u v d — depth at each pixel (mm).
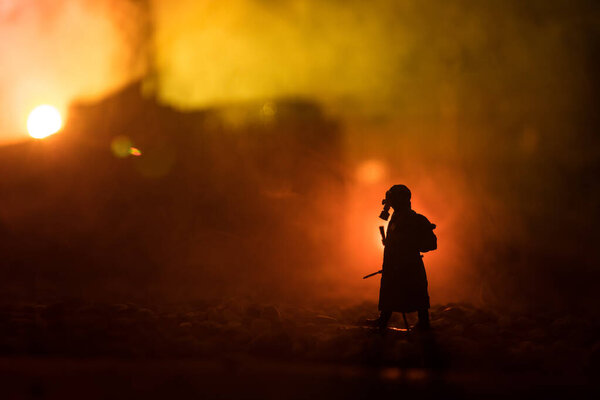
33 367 11070
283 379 10586
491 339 15688
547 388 10289
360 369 11828
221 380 10469
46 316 17797
